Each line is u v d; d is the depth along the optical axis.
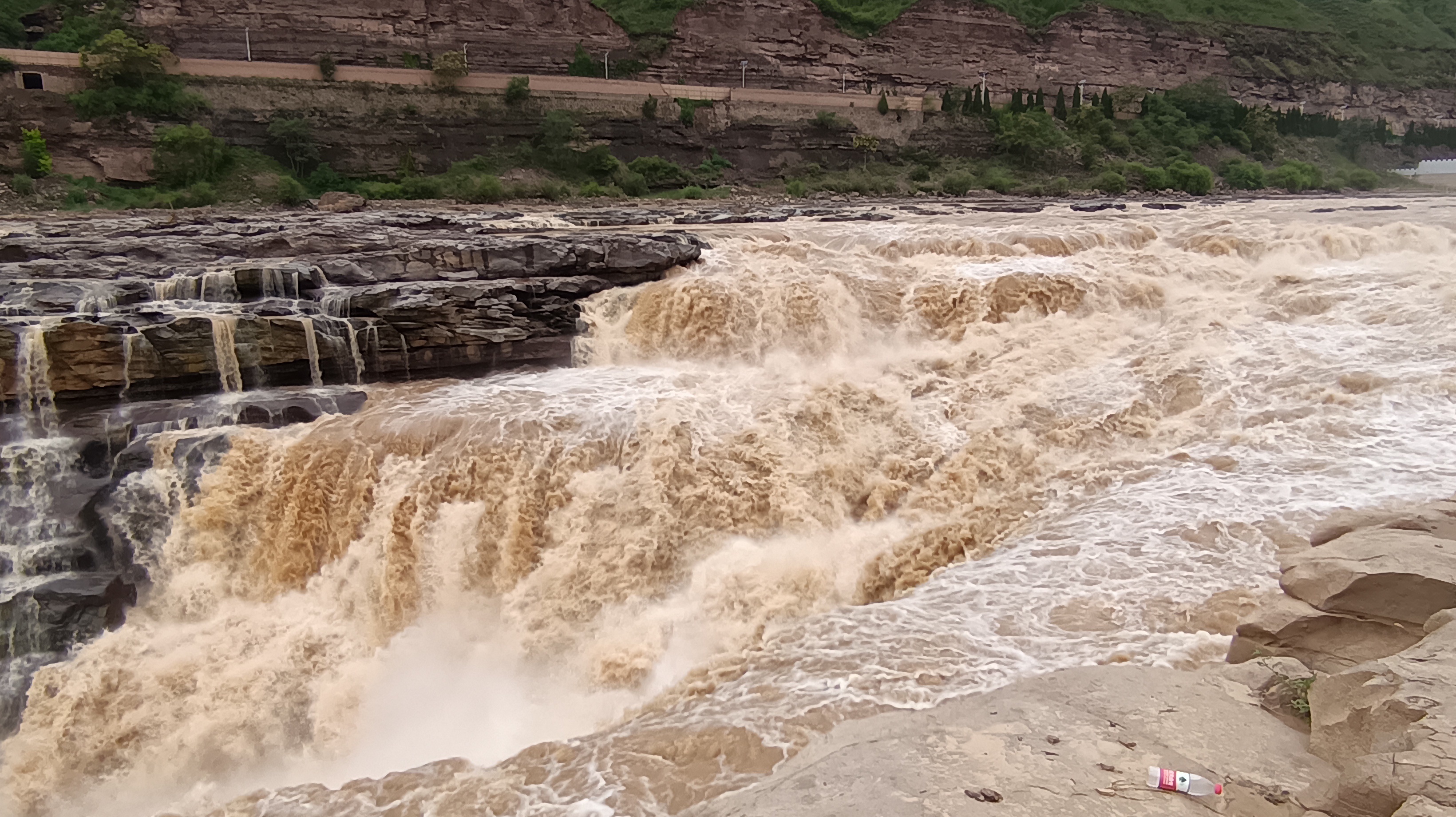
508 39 65.44
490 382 19.08
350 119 55.34
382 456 15.83
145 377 17.02
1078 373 19.14
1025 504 15.36
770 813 6.75
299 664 14.47
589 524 15.38
